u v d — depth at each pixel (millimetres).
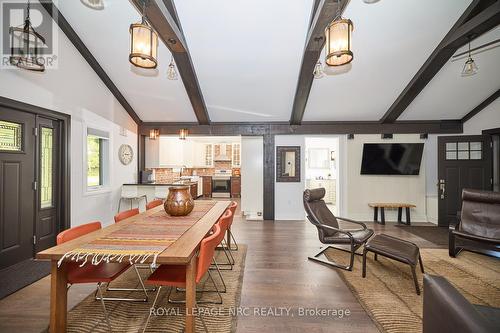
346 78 3887
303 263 2967
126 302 2098
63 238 1658
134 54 1749
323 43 2912
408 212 5023
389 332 1744
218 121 5398
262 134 5402
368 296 2211
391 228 4727
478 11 2686
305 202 3201
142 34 1764
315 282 2480
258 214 5789
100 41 3391
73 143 3520
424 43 3201
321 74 3270
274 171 5469
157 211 2674
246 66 3668
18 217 2834
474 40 3178
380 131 5270
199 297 2184
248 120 5352
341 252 3350
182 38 3057
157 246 1546
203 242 1543
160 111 5023
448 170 4805
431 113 4949
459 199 4742
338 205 5738
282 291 2301
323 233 2957
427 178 5418
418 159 5344
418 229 4652
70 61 3402
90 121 3838
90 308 2008
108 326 1713
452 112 4906
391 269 2779
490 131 4551
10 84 2617
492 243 2789
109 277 1679
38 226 3078
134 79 4102
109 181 4371
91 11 2969
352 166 5496
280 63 3602
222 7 2754
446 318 1026
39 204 3094
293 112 4863
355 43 3193
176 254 1412
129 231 1882
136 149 5324
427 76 3680
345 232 2770
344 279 2539
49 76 3086
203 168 9703
